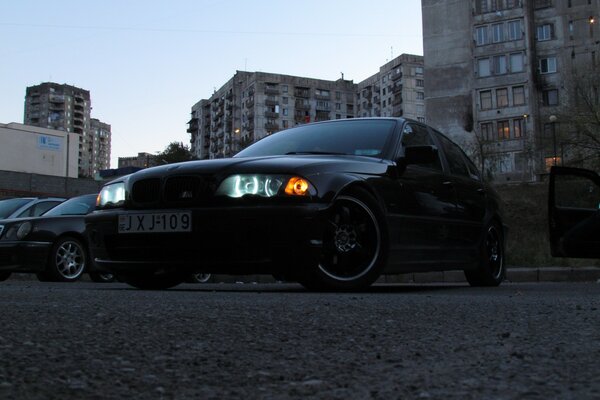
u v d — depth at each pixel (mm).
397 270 4406
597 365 1375
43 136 71812
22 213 9086
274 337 1806
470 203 5637
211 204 3904
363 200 4156
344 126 5062
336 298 3229
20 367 1294
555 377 1246
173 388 1166
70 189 28469
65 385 1153
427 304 2838
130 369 1318
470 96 59125
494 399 1070
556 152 39000
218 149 127875
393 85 102688
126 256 4254
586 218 5742
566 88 43531
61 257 8508
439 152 5496
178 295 3523
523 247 13734
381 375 1300
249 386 1192
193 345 1646
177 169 4102
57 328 1904
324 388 1179
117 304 2748
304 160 4078
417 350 1618
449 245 5176
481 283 5938
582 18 55812
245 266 3818
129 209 4234
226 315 2285
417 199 4723
